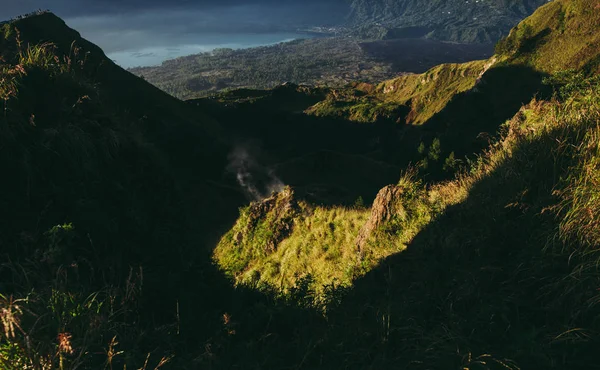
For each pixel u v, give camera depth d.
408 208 7.76
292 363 3.28
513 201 4.22
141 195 5.52
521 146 5.10
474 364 2.48
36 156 4.07
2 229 3.41
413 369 2.69
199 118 85.31
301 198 15.83
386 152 90.12
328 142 104.56
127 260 4.23
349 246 9.77
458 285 3.60
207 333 3.84
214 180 59.25
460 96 84.69
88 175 4.54
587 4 75.81
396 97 140.38
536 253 3.42
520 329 2.80
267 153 85.25
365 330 3.48
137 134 6.48
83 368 2.44
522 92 76.00
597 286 2.79
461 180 7.11
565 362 2.43
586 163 3.84
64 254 3.37
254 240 14.88
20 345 2.21
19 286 2.96
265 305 4.77
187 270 5.00
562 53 75.50
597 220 3.22
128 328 3.15
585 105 4.90
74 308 2.79
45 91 4.90
